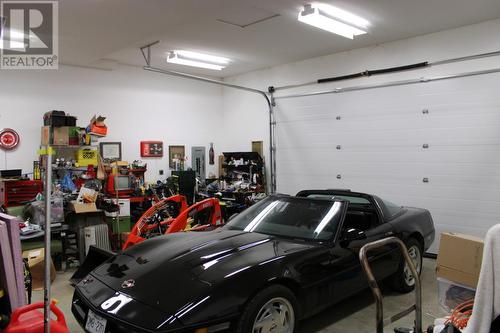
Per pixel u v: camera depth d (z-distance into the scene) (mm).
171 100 9109
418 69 6488
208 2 4414
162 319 2369
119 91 8258
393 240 2443
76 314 2898
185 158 9344
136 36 5629
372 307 3957
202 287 2570
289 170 8453
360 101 7234
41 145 7016
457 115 6090
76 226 5977
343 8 5176
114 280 2881
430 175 6391
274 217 3930
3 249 2316
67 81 7523
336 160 7625
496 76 5711
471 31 5906
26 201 6055
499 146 5711
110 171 7316
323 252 3285
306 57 7898
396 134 6773
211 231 3836
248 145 9422
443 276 2740
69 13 4699
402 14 5438
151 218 5559
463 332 1569
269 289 2771
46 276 2176
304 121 8148
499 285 1441
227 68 8875
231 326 2609
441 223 6281
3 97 6793
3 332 2305
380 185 6988
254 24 5781
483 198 5871
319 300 3197
